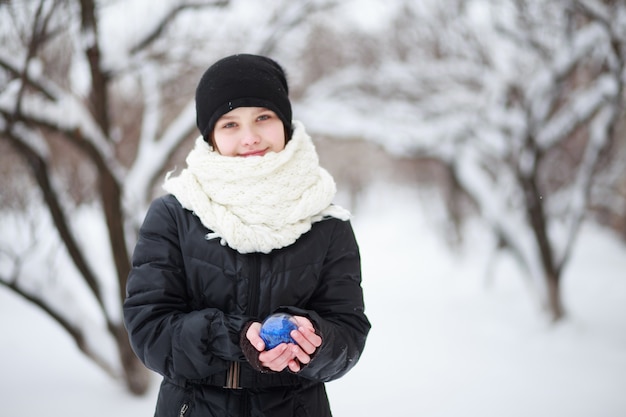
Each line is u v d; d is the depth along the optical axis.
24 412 4.16
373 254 13.91
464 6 7.00
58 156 5.15
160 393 1.42
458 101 7.45
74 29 4.19
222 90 1.42
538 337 5.99
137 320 1.35
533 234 6.27
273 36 5.20
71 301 4.42
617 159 9.09
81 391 4.55
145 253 1.41
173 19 4.61
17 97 3.74
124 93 5.84
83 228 4.84
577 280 8.32
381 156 19.34
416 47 8.23
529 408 4.20
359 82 8.20
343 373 1.40
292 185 1.40
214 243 1.39
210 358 1.30
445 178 11.48
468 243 12.47
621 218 11.30
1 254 4.14
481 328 6.53
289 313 1.29
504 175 6.99
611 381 4.65
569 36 6.17
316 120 7.93
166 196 1.47
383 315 7.44
